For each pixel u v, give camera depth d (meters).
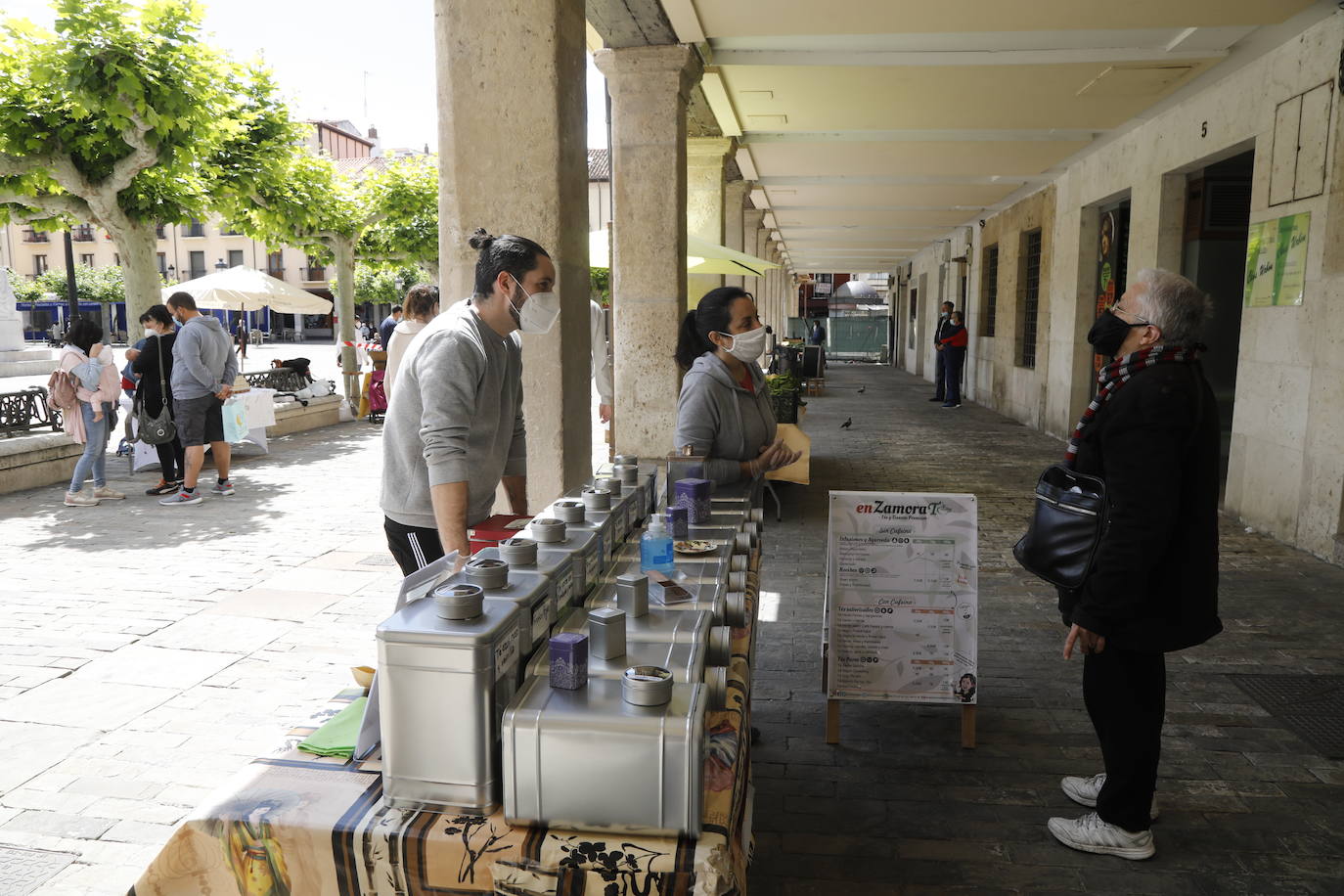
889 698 3.51
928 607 3.49
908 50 7.33
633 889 1.35
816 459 10.70
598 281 29.11
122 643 4.55
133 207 9.44
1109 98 8.45
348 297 15.95
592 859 1.36
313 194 13.84
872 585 3.50
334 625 4.83
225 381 8.38
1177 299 2.44
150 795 3.09
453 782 1.48
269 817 1.47
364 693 2.02
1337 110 5.90
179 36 8.34
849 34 6.86
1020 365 15.06
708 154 10.00
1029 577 5.84
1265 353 6.86
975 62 7.33
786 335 33.97
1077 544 2.59
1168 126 8.86
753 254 16.89
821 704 3.93
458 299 4.18
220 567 5.98
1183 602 2.51
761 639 4.76
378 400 14.65
